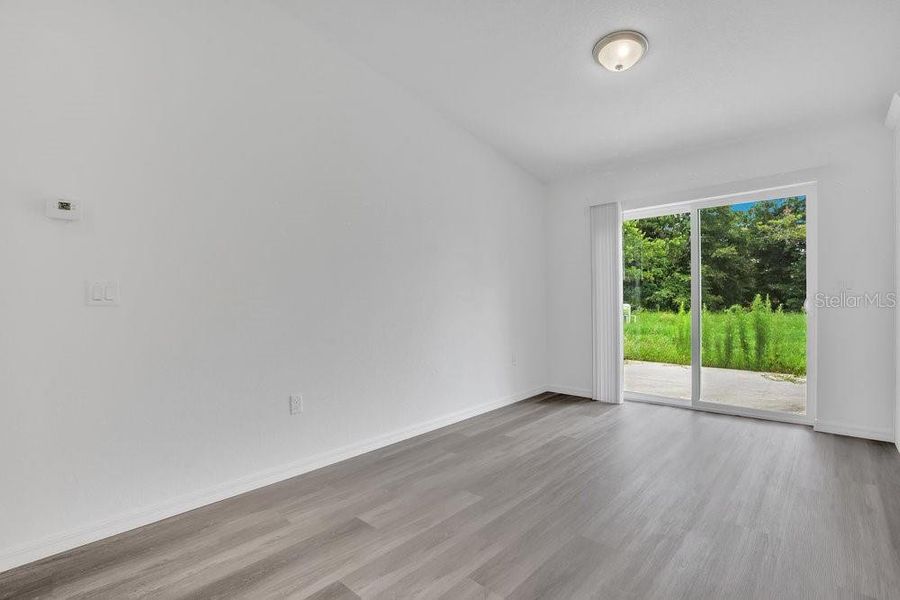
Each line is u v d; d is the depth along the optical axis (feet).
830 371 11.30
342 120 10.32
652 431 11.75
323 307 9.91
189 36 7.99
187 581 5.80
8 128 6.26
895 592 5.30
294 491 8.55
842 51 8.77
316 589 5.57
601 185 15.35
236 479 8.48
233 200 8.50
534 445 10.88
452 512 7.54
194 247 8.00
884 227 10.57
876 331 10.70
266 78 9.02
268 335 8.98
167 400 7.69
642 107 11.41
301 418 9.48
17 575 6.00
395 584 5.63
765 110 10.96
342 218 10.30
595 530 6.86
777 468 9.12
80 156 6.83
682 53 9.31
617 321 14.87
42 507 6.50
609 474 9.02
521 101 11.82
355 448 10.44
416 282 11.98
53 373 6.60
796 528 6.79
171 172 7.74
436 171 12.56
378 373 11.00
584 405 14.69
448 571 5.89
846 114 10.78
